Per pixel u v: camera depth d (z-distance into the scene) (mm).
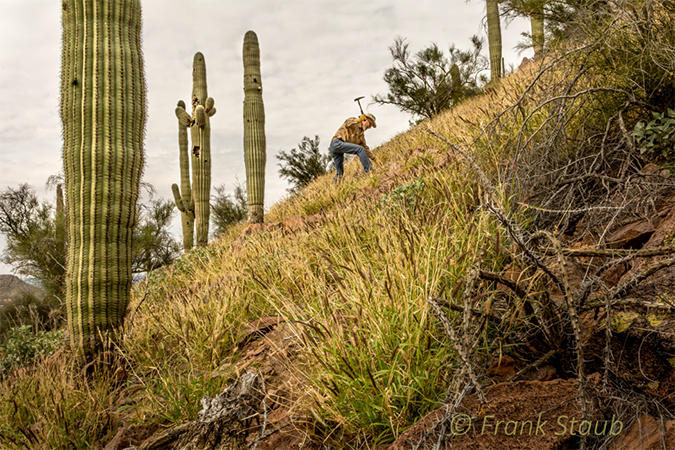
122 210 3076
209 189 9109
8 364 3164
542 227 2566
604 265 1541
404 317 1837
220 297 3465
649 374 1471
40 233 9586
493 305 1914
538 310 1611
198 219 8969
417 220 2881
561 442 1251
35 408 2297
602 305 1477
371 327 1855
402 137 9820
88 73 3057
